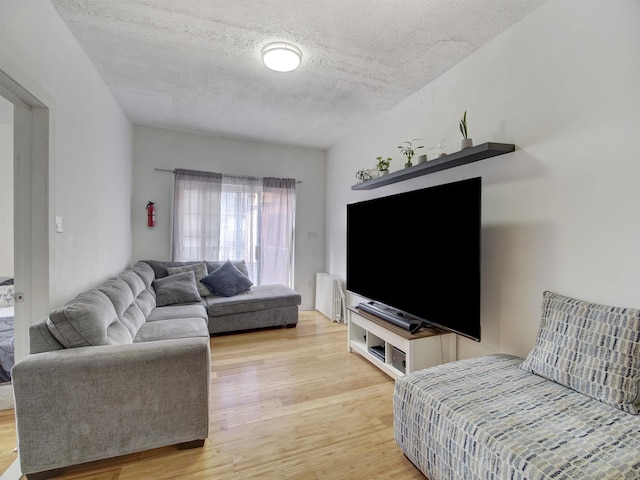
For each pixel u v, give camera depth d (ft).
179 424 5.45
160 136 13.34
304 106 10.89
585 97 5.40
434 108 8.92
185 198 13.46
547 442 3.74
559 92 5.79
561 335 5.21
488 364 5.94
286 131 13.46
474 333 6.28
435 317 7.26
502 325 6.88
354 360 9.61
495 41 7.03
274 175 15.34
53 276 5.94
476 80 7.54
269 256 15.07
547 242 6.00
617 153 5.00
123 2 6.02
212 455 5.47
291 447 5.69
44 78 5.72
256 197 14.80
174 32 6.97
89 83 8.00
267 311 12.38
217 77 8.97
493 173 7.07
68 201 6.70
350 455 5.52
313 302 16.25
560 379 5.00
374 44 7.29
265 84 9.35
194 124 12.76
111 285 7.86
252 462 5.31
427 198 7.56
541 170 6.10
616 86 5.00
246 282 13.06
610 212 5.09
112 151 10.00
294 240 15.61
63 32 6.52
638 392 4.25
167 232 13.53
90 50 7.63
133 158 12.93
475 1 5.91
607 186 5.12
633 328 4.43
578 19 5.49
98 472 5.05
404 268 8.31
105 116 9.29
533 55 6.23
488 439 3.93
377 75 8.70
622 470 3.28
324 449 5.66
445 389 5.07
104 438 5.07
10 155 11.73
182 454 5.49
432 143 9.00
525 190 6.39
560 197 5.78
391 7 6.09
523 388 4.99
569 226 5.65
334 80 9.02
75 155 7.09
